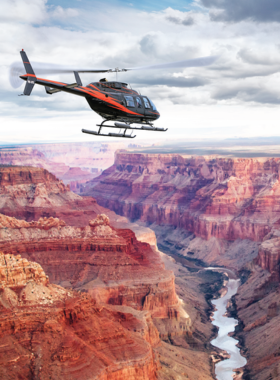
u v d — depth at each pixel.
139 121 64.75
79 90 57.66
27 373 68.19
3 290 77.25
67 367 69.94
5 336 71.62
